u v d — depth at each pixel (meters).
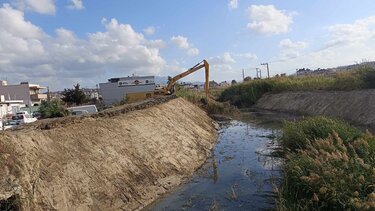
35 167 8.58
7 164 8.05
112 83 55.34
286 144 14.58
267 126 26.52
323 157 9.32
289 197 8.90
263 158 15.09
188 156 15.60
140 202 10.24
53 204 8.08
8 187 7.46
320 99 30.73
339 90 29.83
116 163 11.26
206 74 39.03
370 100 22.94
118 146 12.45
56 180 8.75
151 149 13.93
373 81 25.88
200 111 32.16
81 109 35.06
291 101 37.03
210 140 20.91
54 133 10.84
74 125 12.25
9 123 30.09
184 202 10.46
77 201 8.69
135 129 14.99
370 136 10.96
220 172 13.51
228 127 27.98
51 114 31.41
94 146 11.45
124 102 39.22
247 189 11.15
